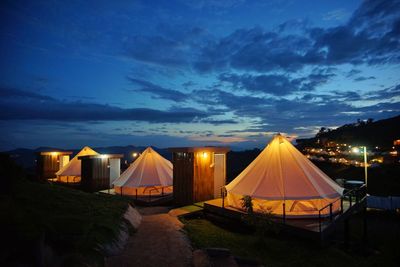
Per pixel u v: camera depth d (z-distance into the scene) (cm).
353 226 1714
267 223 919
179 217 1170
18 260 452
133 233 881
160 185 1591
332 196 1116
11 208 614
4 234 495
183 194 1438
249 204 995
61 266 505
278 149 1259
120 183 1614
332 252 866
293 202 1093
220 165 1538
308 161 1272
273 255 825
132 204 1189
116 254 684
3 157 924
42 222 604
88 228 695
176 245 796
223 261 676
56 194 1005
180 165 1470
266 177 1185
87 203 975
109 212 910
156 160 1730
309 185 1120
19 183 955
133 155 2633
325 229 923
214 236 949
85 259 553
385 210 2006
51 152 2400
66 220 711
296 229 941
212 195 1475
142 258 692
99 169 1861
